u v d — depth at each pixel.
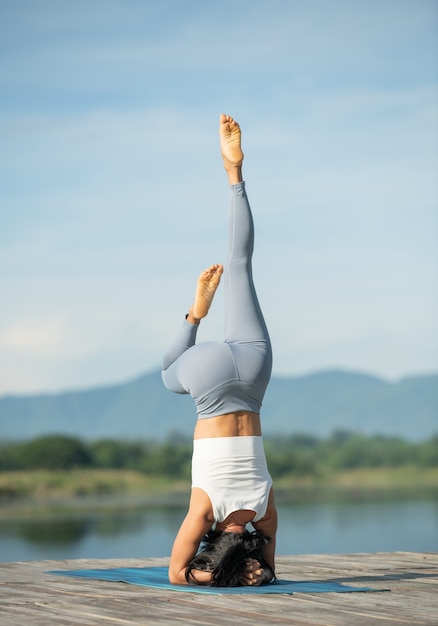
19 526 29.83
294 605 4.22
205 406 4.82
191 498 4.80
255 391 4.85
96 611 4.13
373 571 5.55
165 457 70.75
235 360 4.82
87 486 66.38
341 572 5.53
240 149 5.21
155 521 32.19
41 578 5.24
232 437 4.78
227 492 4.72
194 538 4.77
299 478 81.38
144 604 4.29
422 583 4.96
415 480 81.50
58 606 4.27
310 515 33.78
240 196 5.18
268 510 4.88
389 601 4.33
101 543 22.69
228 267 5.11
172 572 4.83
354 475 84.69
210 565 4.73
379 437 89.38
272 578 4.90
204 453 4.78
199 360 4.84
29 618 3.99
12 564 5.97
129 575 5.27
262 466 4.85
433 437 88.62
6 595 4.59
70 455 67.38
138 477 69.25
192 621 3.87
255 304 5.06
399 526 27.50
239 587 4.72
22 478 66.12
